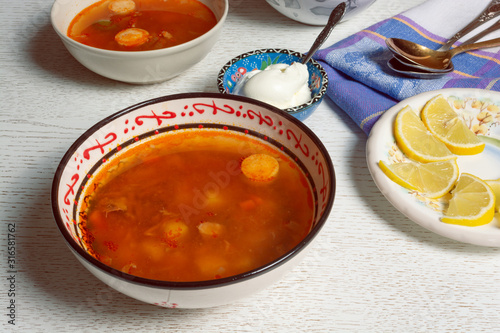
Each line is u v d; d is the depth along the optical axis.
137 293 0.34
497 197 0.45
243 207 0.41
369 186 0.48
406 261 0.43
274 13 0.65
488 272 0.42
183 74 0.57
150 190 0.42
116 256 0.38
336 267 0.42
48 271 0.42
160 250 0.38
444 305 0.40
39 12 0.66
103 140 0.42
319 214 0.38
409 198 0.45
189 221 0.40
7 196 0.47
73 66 0.59
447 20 0.62
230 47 0.60
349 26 0.63
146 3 0.60
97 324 0.39
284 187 0.42
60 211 0.37
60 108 0.54
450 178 0.46
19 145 0.51
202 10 0.59
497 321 0.39
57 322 0.39
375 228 0.45
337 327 0.39
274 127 0.43
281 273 0.35
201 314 0.40
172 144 0.45
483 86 0.54
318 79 0.52
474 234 0.42
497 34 0.61
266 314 0.40
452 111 0.51
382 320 0.40
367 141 0.49
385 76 0.54
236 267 0.38
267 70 0.51
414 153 0.48
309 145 0.41
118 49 0.54
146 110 0.43
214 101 0.44
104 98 0.55
